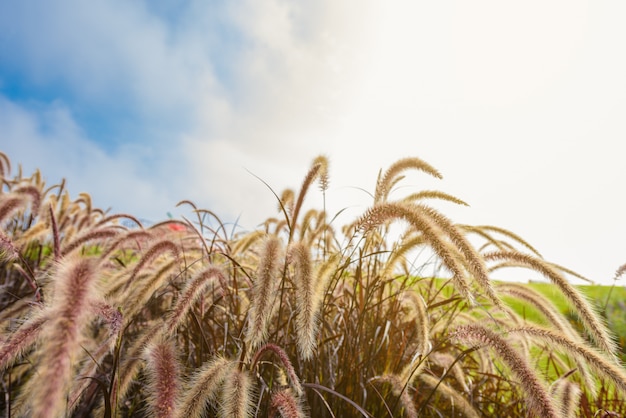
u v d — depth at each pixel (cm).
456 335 191
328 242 347
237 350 250
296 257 190
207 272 213
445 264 182
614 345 187
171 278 293
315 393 235
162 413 132
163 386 138
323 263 229
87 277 106
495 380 330
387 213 211
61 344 95
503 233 317
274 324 289
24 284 352
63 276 106
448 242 197
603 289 534
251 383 181
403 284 297
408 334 294
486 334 179
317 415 235
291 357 253
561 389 205
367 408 256
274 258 175
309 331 172
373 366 273
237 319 282
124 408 246
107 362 275
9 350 147
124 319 208
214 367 170
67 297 101
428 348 233
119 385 196
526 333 196
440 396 289
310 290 179
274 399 167
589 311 198
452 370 282
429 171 292
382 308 331
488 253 252
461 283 178
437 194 290
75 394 184
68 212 432
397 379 227
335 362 269
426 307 267
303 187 229
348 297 340
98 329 272
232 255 322
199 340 261
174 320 193
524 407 253
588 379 226
